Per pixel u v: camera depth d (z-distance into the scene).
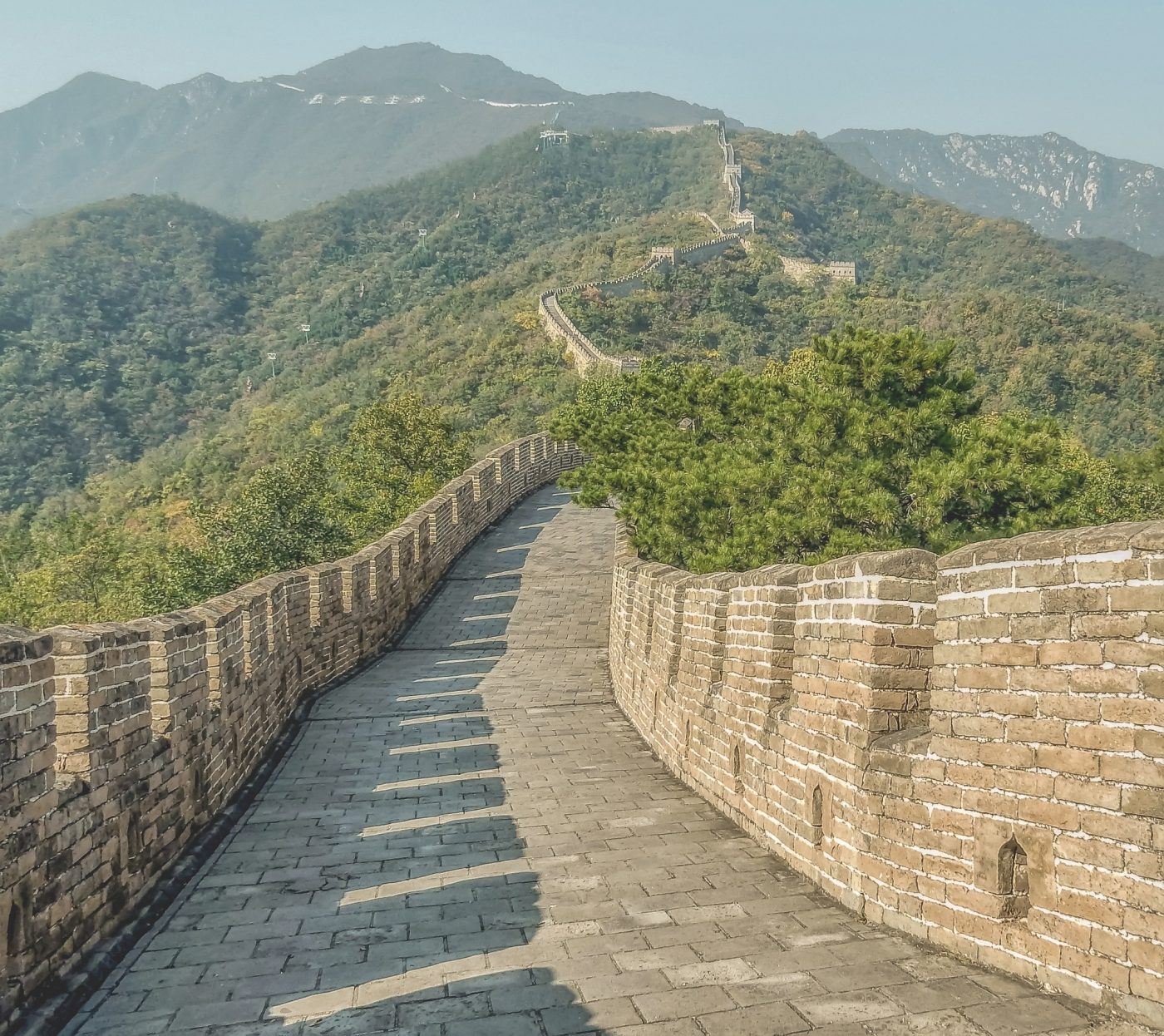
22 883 5.71
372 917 7.04
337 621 19.12
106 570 41.97
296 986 5.90
